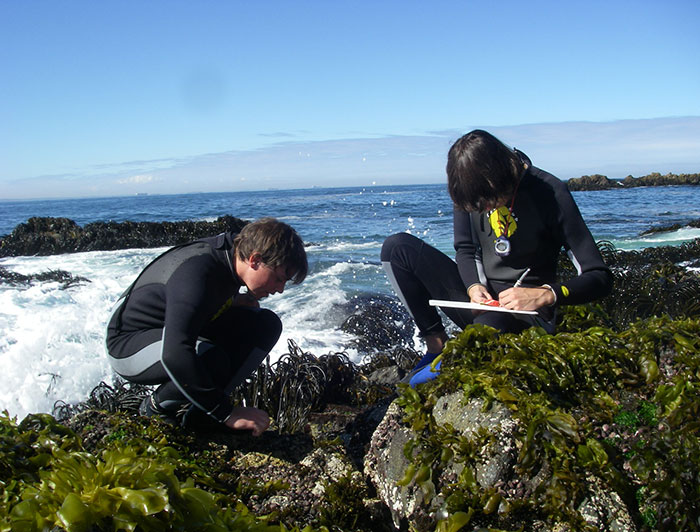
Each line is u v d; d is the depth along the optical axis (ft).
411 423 8.50
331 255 50.44
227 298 9.81
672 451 7.18
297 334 24.23
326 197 217.77
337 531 7.72
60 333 23.30
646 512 7.09
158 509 5.49
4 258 54.65
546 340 8.83
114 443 8.00
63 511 5.21
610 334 8.99
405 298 11.07
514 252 10.52
